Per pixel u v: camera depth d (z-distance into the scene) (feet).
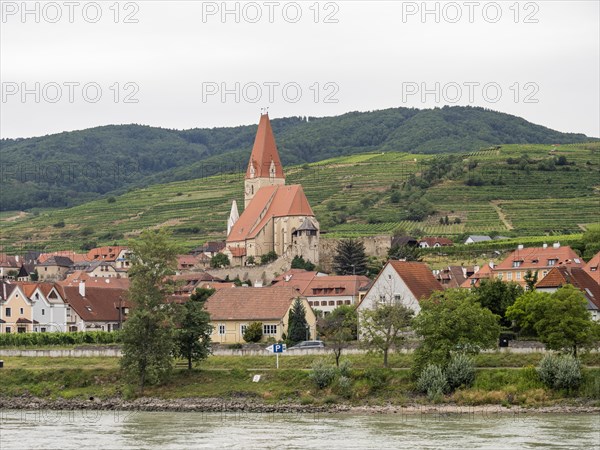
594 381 630.74
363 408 636.07
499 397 631.56
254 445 514.27
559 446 499.10
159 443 524.52
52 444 524.11
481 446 502.38
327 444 514.27
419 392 652.89
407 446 504.84
